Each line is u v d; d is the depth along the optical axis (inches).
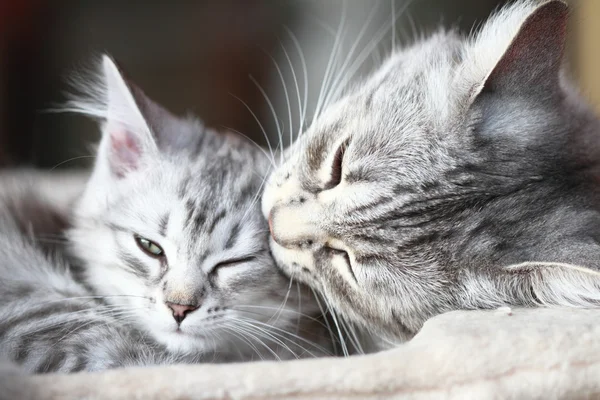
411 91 22.6
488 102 22.0
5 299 22.5
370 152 22.1
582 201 22.1
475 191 21.8
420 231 21.8
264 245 23.3
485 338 19.4
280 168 23.5
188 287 22.6
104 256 23.3
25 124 41.3
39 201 24.8
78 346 21.9
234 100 45.2
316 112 24.1
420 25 37.1
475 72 22.2
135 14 44.5
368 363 19.1
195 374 18.9
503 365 19.2
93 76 25.0
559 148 22.4
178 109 45.2
